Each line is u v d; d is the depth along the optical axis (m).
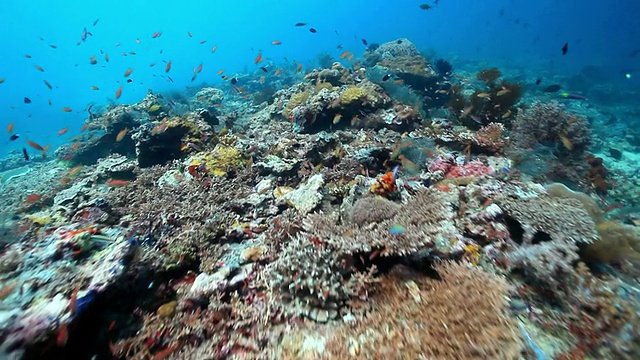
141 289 0.91
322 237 0.92
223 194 1.43
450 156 1.45
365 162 1.53
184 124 2.09
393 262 0.85
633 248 0.80
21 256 0.85
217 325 0.80
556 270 0.73
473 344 0.61
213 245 1.09
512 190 1.03
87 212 1.35
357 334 0.71
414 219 0.94
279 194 1.40
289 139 1.99
